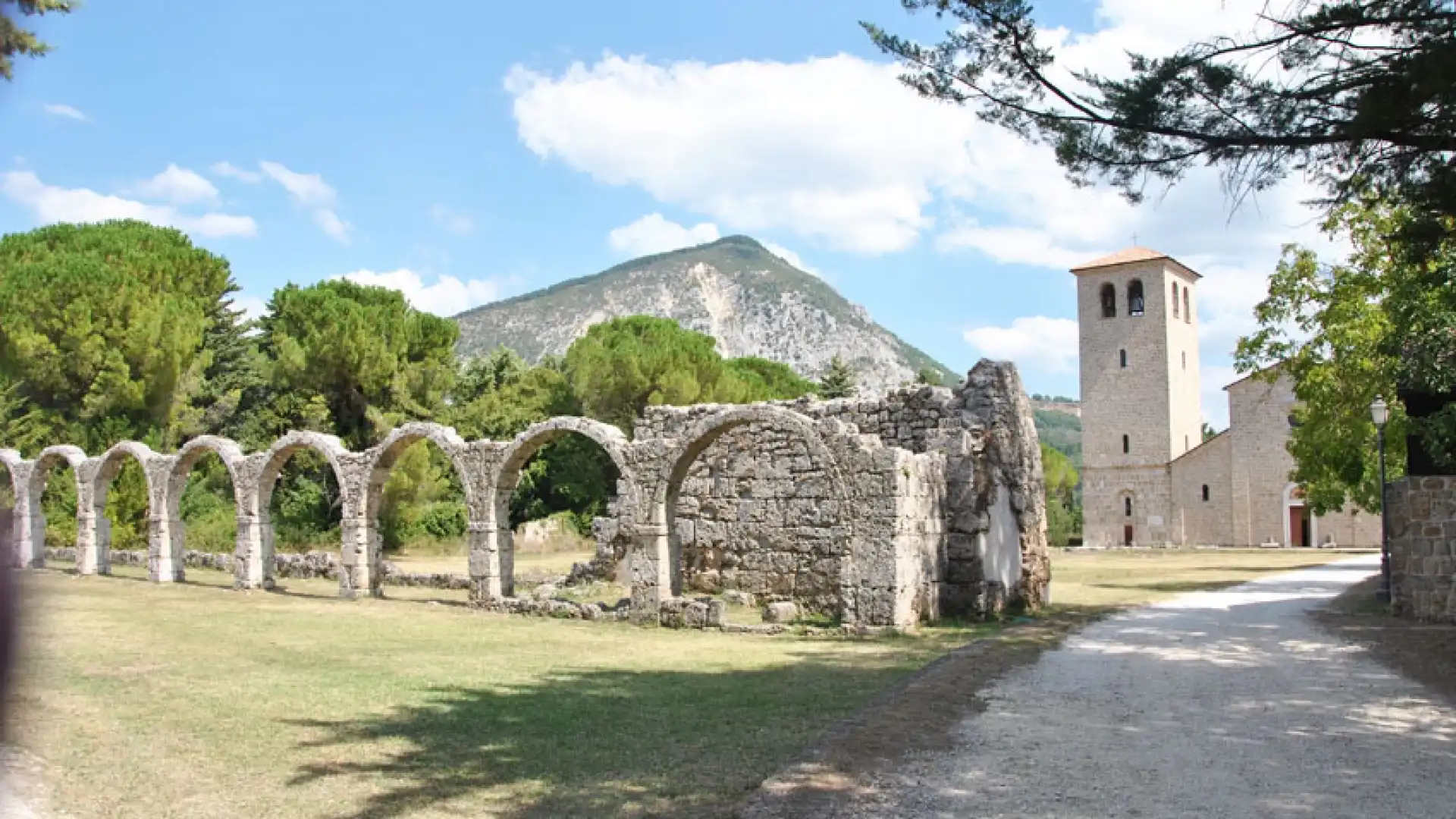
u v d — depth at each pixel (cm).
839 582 2141
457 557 4516
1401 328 1989
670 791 813
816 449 1927
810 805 743
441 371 4956
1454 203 998
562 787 831
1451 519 1791
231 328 5238
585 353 5225
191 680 1348
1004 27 1071
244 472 2878
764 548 2314
